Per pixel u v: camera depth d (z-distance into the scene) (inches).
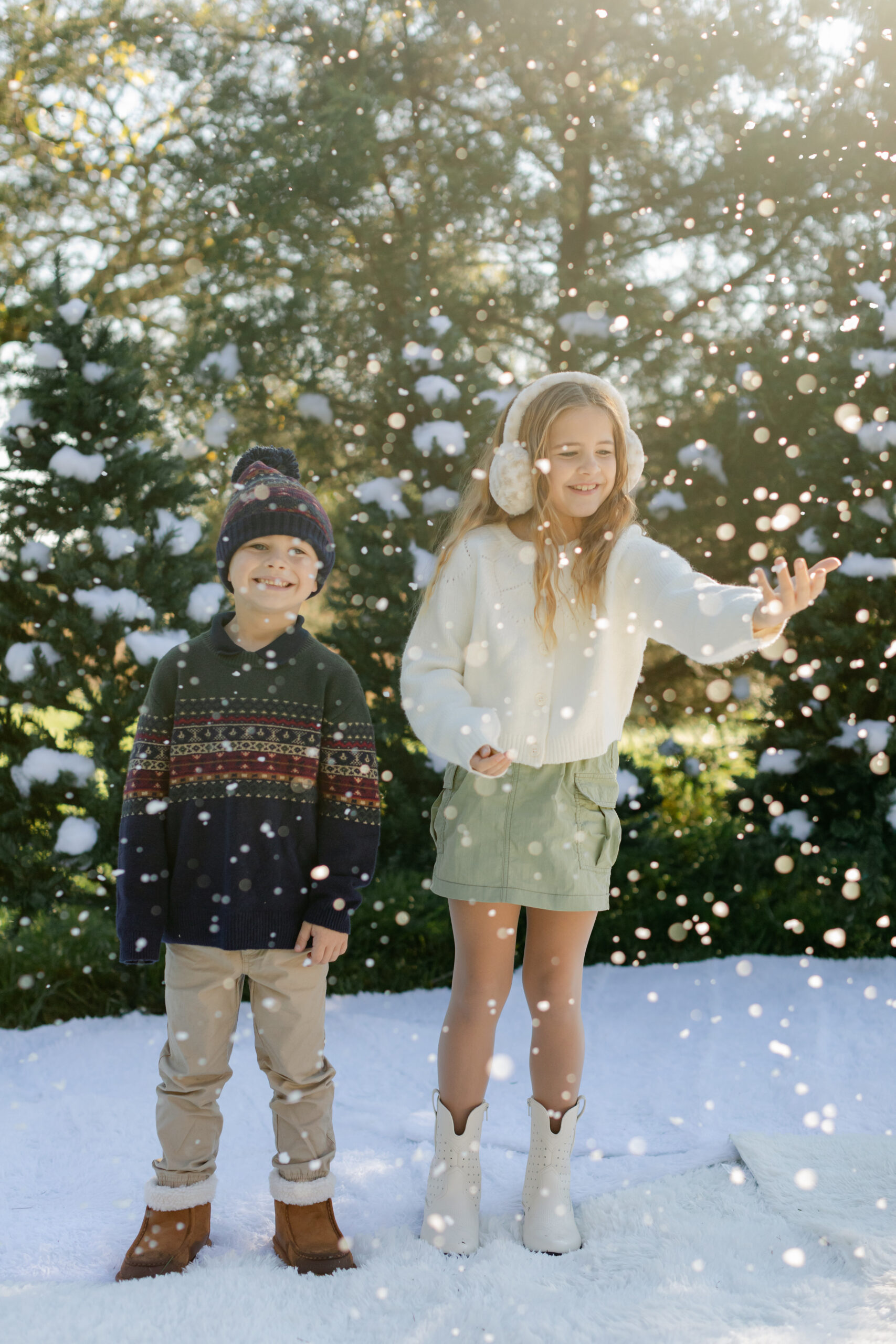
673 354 231.6
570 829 69.7
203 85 222.1
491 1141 82.3
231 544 68.3
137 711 131.3
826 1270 61.7
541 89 232.7
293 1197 63.5
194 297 198.7
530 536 73.5
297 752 66.5
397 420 100.6
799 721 147.0
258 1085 93.0
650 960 130.1
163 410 165.8
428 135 222.2
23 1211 71.5
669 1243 64.7
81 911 125.1
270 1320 56.7
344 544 148.0
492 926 70.1
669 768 174.9
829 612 144.3
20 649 129.2
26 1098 92.2
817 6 210.5
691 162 231.5
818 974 122.7
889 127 197.8
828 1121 84.4
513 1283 60.5
